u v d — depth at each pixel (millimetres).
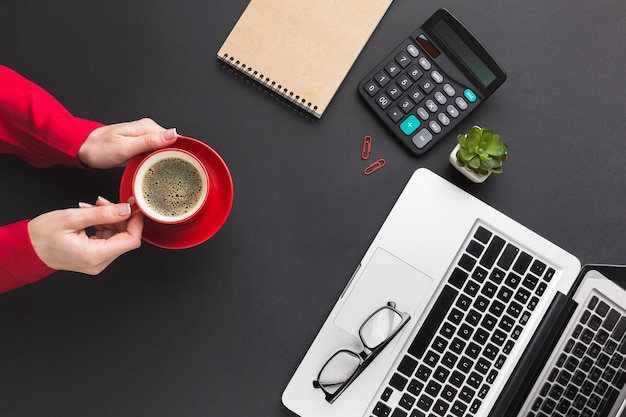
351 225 898
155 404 881
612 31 911
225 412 880
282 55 895
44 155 851
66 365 884
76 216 745
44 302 892
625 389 844
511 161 909
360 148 905
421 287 869
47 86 910
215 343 888
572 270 872
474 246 873
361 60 914
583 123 911
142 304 892
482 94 881
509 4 914
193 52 914
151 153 762
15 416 873
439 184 874
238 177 900
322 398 858
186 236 799
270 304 891
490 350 871
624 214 903
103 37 914
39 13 913
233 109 911
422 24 894
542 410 859
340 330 865
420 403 867
